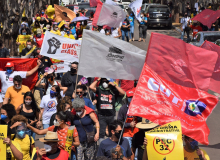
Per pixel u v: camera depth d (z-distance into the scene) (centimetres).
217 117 2328
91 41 1461
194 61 1233
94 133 1420
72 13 4775
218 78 1273
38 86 1862
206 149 1762
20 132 1158
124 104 1497
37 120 1609
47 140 1014
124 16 2834
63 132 1247
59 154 1044
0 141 1075
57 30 3475
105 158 1034
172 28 6975
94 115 1408
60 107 1370
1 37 4125
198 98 1180
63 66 2483
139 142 1210
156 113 1145
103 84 1647
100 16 2789
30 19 5159
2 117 1334
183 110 1170
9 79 1964
